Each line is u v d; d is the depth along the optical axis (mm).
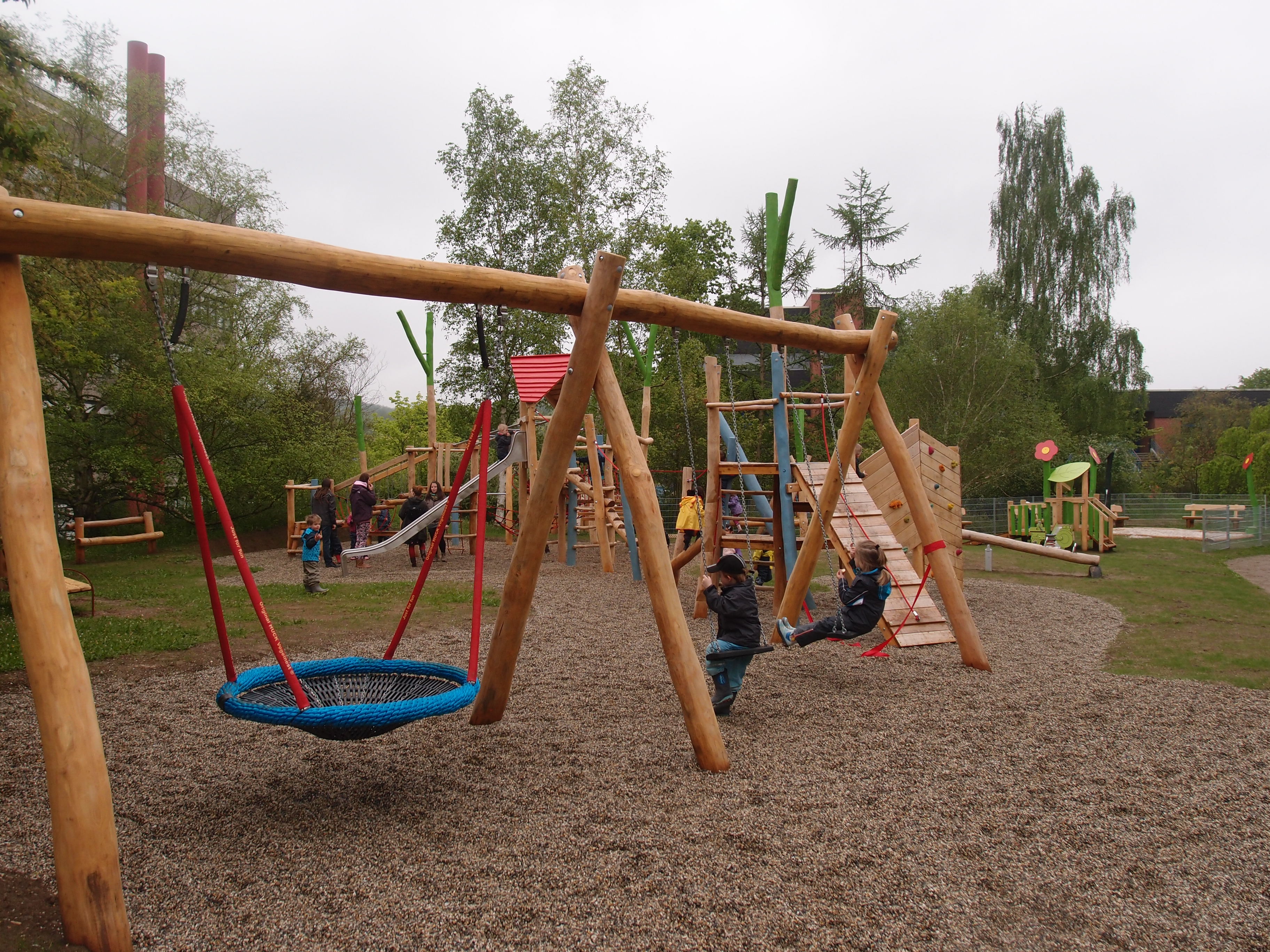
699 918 3148
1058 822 4082
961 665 7637
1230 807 4293
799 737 5461
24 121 10664
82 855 2957
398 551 19594
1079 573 15266
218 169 23781
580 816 4141
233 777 4738
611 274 4660
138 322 20078
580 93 25141
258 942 3006
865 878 3475
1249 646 8508
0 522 3213
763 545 10039
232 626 9305
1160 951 2975
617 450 5297
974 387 32406
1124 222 37156
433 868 3568
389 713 3998
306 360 28000
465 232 25000
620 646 8367
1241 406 44156
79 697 3119
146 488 19797
